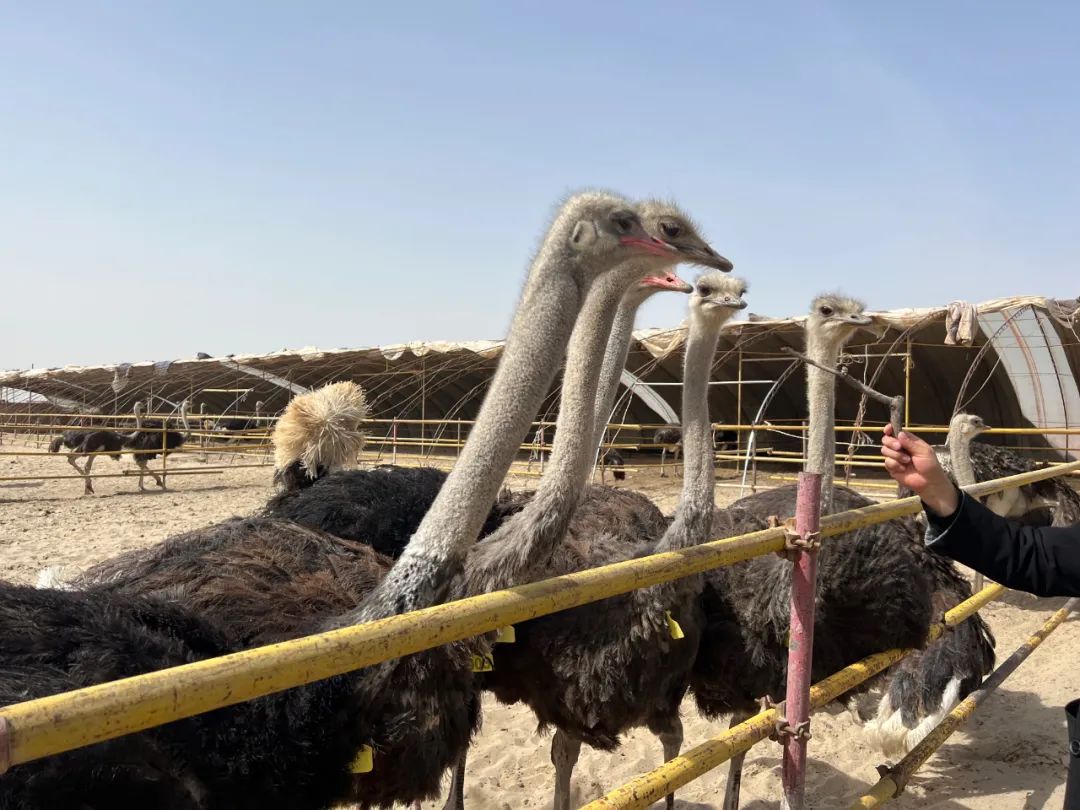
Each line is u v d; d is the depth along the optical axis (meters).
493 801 4.56
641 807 2.23
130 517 12.90
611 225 3.18
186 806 2.38
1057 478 8.39
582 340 3.33
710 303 4.19
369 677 2.60
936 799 4.64
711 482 3.96
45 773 2.12
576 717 3.73
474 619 1.80
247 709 2.44
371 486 4.79
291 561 3.54
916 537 5.17
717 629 4.07
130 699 1.32
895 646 3.99
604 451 17.67
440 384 24.69
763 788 4.82
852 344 17.83
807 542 2.67
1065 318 12.95
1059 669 6.44
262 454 23.55
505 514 4.76
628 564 2.17
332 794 2.63
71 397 37.97
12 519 12.47
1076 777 2.31
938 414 20.66
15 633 2.35
